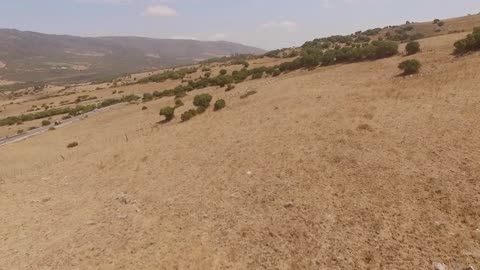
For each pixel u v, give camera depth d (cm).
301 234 1408
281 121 2950
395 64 4388
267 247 1377
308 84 4519
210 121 3712
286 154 2225
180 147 3031
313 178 1838
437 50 4525
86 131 5862
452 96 2458
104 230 1797
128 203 2109
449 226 1246
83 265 1496
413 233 1258
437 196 1427
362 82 3856
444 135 1920
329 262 1219
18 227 2055
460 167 1581
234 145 2694
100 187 2550
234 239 1477
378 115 2469
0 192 2869
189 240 1538
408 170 1673
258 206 1709
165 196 2097
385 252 1200
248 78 7875
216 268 1312
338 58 6025
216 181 2133
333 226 1409
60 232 1880
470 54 3662
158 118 5131
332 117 2661
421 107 2412
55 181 2955
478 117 2017
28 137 6688
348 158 1944
